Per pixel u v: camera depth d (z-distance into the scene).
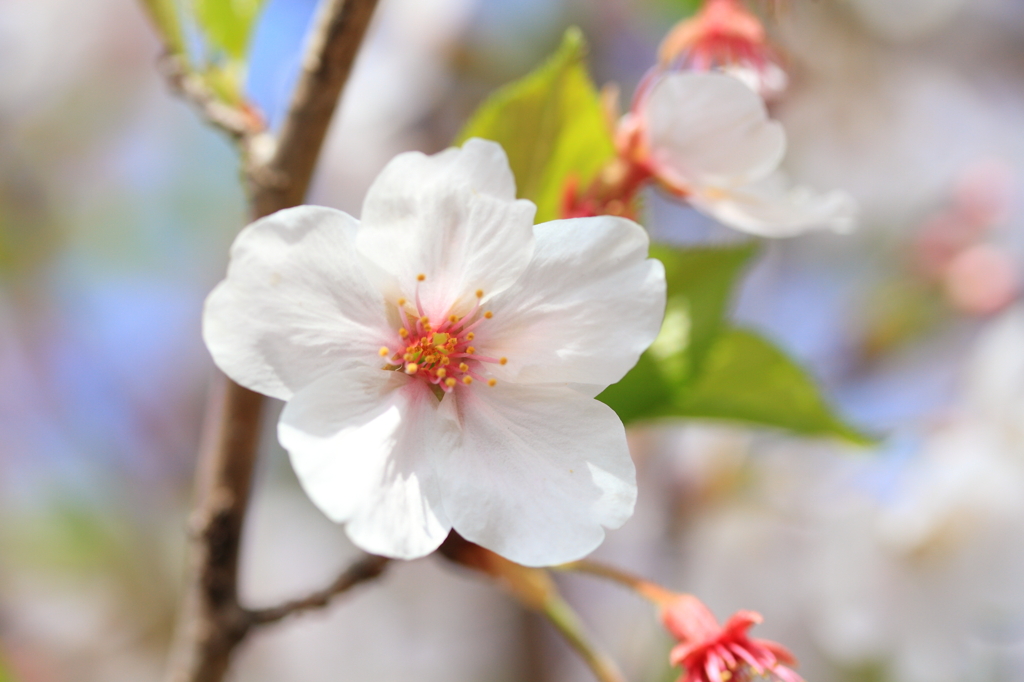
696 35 0.26
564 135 0.26
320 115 0.25
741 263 0.26
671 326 0.26
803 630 0.41
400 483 0.24
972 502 0.35
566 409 0.24
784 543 0.41
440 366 0.24
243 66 0.26
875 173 0.46
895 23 0.43
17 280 0.46
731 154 0.25
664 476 0.42
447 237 0.24
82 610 0.45
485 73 0.43
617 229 0.24
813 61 0.42
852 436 0.27
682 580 0.42
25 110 0.46
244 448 0.25
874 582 0.38
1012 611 0.36
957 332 0.47
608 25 0.44
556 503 0.24
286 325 0.24
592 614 0.46
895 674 0.38
